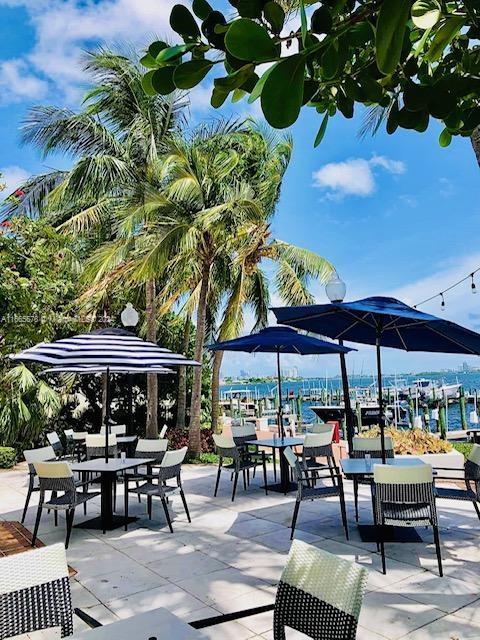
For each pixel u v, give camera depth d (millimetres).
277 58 782
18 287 5660
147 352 5742
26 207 11961
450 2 1093
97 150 11305
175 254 10508
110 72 10938
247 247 11195
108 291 12258
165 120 11438
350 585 2008
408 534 5031
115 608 3553
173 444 11555
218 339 11938
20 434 10844
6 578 2205
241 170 11469
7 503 7059
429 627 3176
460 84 1129
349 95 1205
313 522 5594
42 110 10883
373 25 942
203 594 3766
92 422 13688
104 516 5637
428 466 4172
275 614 2213
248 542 4992
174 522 5809
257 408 18500
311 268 12141
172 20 971
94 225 11836
